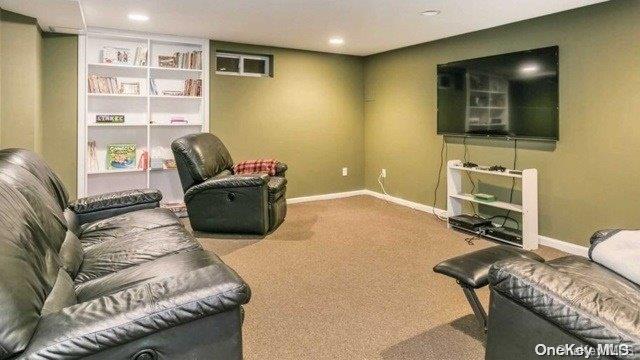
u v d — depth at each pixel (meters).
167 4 3.44
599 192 3.39
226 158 4.60
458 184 4.47
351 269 3.11
